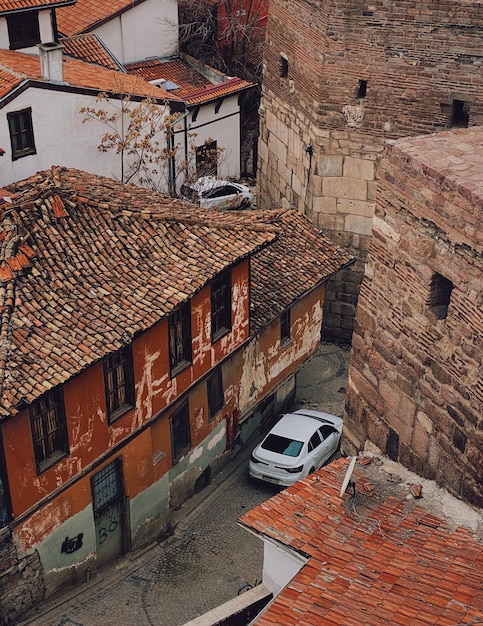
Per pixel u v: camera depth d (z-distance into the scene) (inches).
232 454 1077.8
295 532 549.3
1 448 727.1
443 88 1102.4
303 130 1251.8
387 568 510.0
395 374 582.9
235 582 896.3
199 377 945.5
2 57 1294.3
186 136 1539.1
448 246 510.9
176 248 890.1
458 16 1055.0
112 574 898.7
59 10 1670.8
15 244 800.9
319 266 1102.4
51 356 740.0
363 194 1216.8
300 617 476.1
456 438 534.3
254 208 1587.1
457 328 516.4
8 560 780.6
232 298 956.6
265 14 1797.5
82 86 1254.3
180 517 984.3
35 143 1225.4
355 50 1128.2
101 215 880.3
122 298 819.4
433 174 509.4
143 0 1678.2
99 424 821.9
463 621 464.1
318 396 1208.8
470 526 532.7
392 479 583.5
